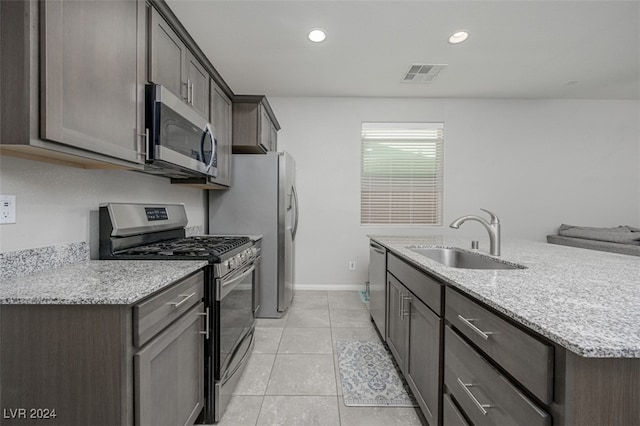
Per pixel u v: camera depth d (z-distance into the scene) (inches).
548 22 87.4
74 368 35.3
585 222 154.9
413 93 143.9
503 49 102.4
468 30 91.4
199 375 56.0
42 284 40.6
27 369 35.4
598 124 153.4
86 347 35.3
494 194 153.6
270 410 62.2
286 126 149.6
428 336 54.9
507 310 30.8
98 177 62.0
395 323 78.7
